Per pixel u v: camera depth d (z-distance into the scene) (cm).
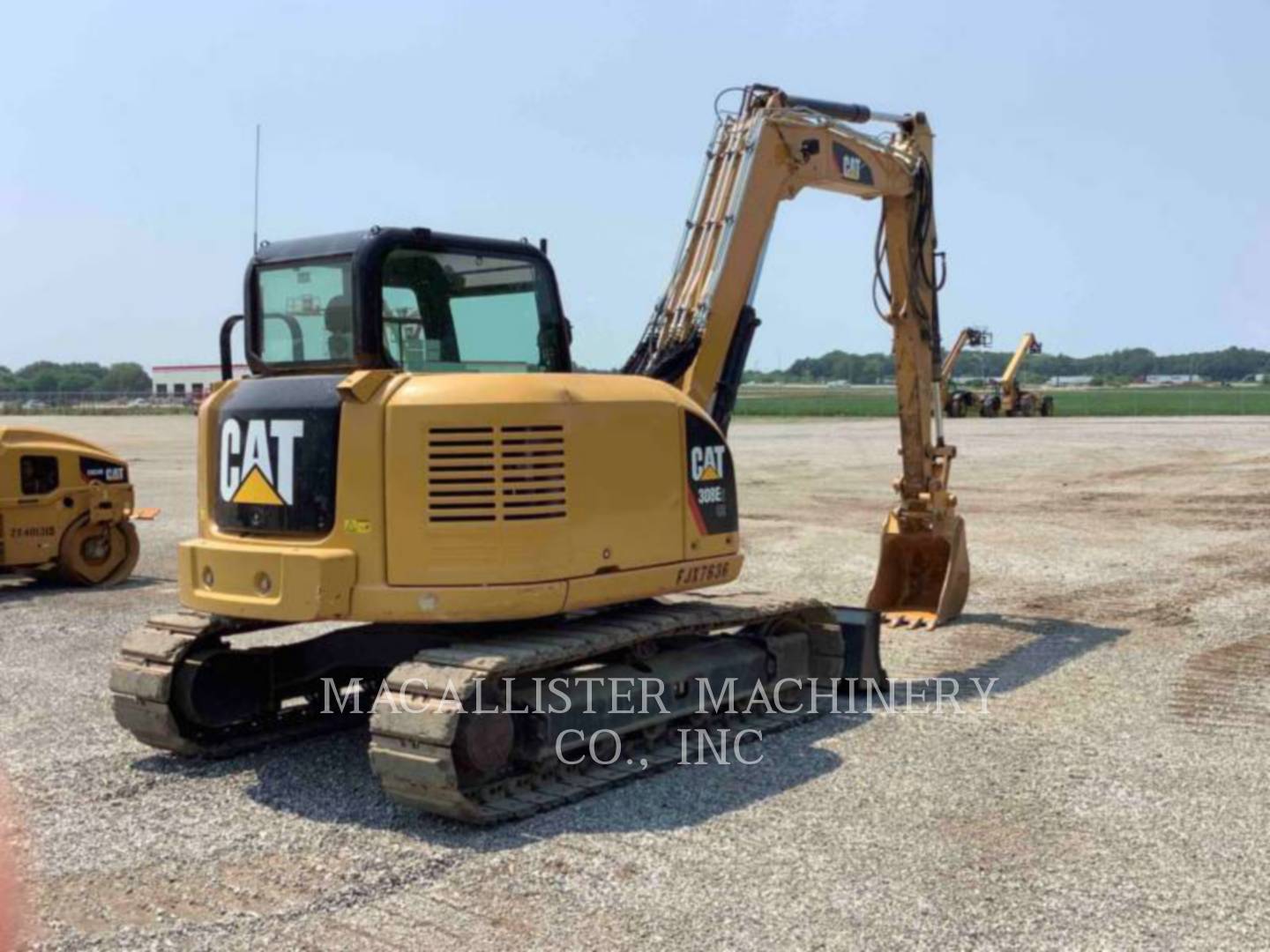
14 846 593
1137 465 2766
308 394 655
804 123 951
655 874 551
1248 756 723
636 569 689
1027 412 5744
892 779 682
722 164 916
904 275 1088
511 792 644
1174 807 636
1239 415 5738
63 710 850
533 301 741
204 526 704
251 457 673
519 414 639
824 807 636
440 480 630
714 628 768
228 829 616
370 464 632
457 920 507
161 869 565
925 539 1125
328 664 768
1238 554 1529
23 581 1455
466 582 630
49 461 1372
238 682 749
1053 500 2133
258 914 516
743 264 904
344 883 546
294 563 632
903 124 1095
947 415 5706
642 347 885
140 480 2667
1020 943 480
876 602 1139
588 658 686
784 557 1541
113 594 1358
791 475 2670
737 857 570
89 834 611
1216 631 1086
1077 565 1457
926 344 1109
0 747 761
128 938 493
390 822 626
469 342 709
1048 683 902
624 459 684
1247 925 497
